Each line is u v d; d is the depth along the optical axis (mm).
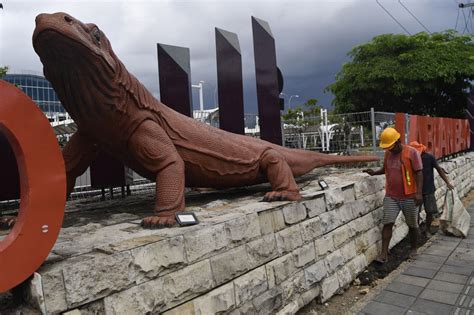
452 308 4609
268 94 8344
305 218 4871
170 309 3162
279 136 8430
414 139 9117
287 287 4371
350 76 21344
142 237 3260
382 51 21141
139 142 4152
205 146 4832
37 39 3180
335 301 5059
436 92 20375
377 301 4879
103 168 6395
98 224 4055
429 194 7598
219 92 7727
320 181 5605
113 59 3877
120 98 3943
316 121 11883
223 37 7781
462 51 20469
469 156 14102
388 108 21328
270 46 8414
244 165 5188
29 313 2475
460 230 7570
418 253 6723
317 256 4953
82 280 2623
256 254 4043
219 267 3605
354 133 10117
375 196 6668
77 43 3262
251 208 4348
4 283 2369
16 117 2559
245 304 3828
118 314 2797
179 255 3266
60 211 2740
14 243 2445
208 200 5586
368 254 6145
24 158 2584
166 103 7172
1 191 4602
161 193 4008
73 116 4035
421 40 20875
